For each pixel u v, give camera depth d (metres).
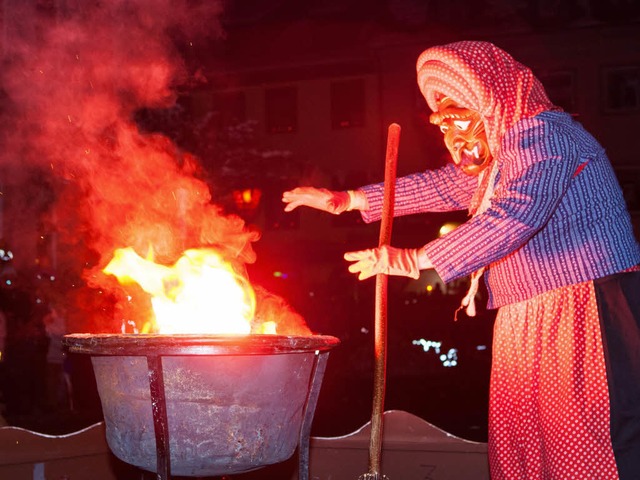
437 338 13.55
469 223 2.06
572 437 2.03
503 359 2.21
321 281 23.95
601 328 2.05
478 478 2.84
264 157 18.81
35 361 8.66
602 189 2.14
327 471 2.97
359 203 2.65
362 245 23.91
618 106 22.67
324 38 24.86
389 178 2.38
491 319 13.52
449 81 2.18
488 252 2.03
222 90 25.12
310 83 24.72
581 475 2.02
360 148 24.42
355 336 14.23
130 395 2.05
